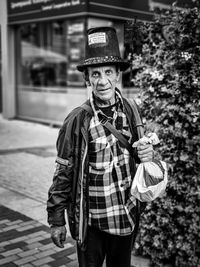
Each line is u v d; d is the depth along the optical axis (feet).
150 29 11.34
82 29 33.14
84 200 7.17
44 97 37.40
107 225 7.19
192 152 10.46
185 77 10.35
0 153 25.27
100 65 6.99
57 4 31.73
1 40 39.63
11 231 13.69
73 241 13.00
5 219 14.71
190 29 10.42
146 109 11.43
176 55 10.56
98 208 7.18
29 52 39.96
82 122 7.18
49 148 27.04
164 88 10.70
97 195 7.16
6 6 38.24
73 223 7.41
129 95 23.57
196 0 11.16
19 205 16.19
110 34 7.06
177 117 10.67
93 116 7.20
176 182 10.68
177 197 10.93
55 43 37.52
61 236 7.39
